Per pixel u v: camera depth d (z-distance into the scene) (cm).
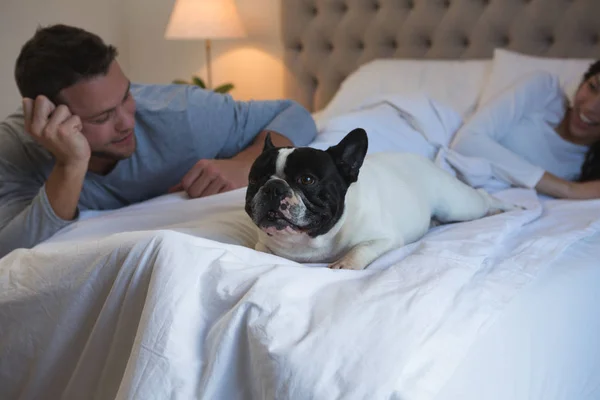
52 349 107
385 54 286
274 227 98
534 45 245
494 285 97
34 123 129
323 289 91
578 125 185
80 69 129
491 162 177
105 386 103
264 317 83
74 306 104
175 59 356
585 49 235
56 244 126
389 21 278
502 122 189
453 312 87
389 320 82
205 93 175
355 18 287
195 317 90
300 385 75
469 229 123
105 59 134
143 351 87
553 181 171
